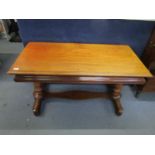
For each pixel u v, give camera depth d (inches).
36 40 49.2
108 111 48.3
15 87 55.6
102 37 49.4
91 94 48.2
